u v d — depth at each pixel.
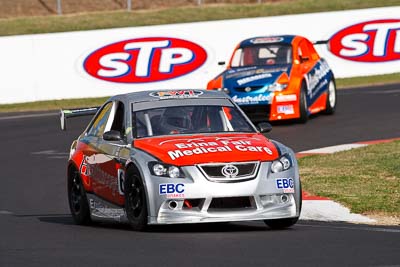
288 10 140.62
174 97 39.00
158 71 99.75
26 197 50.66
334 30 105.12
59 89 97.00
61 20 133.88
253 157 34.09
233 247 30.30
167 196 33.44
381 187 45.38
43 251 30.67
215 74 102.06
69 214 44.75
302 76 74.44
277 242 31.33
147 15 137.25
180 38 100.44
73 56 97.44
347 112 81.00
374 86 100.75
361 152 57.91
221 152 34.16
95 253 29.83
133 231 35.28
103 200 38.19
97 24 132.50
